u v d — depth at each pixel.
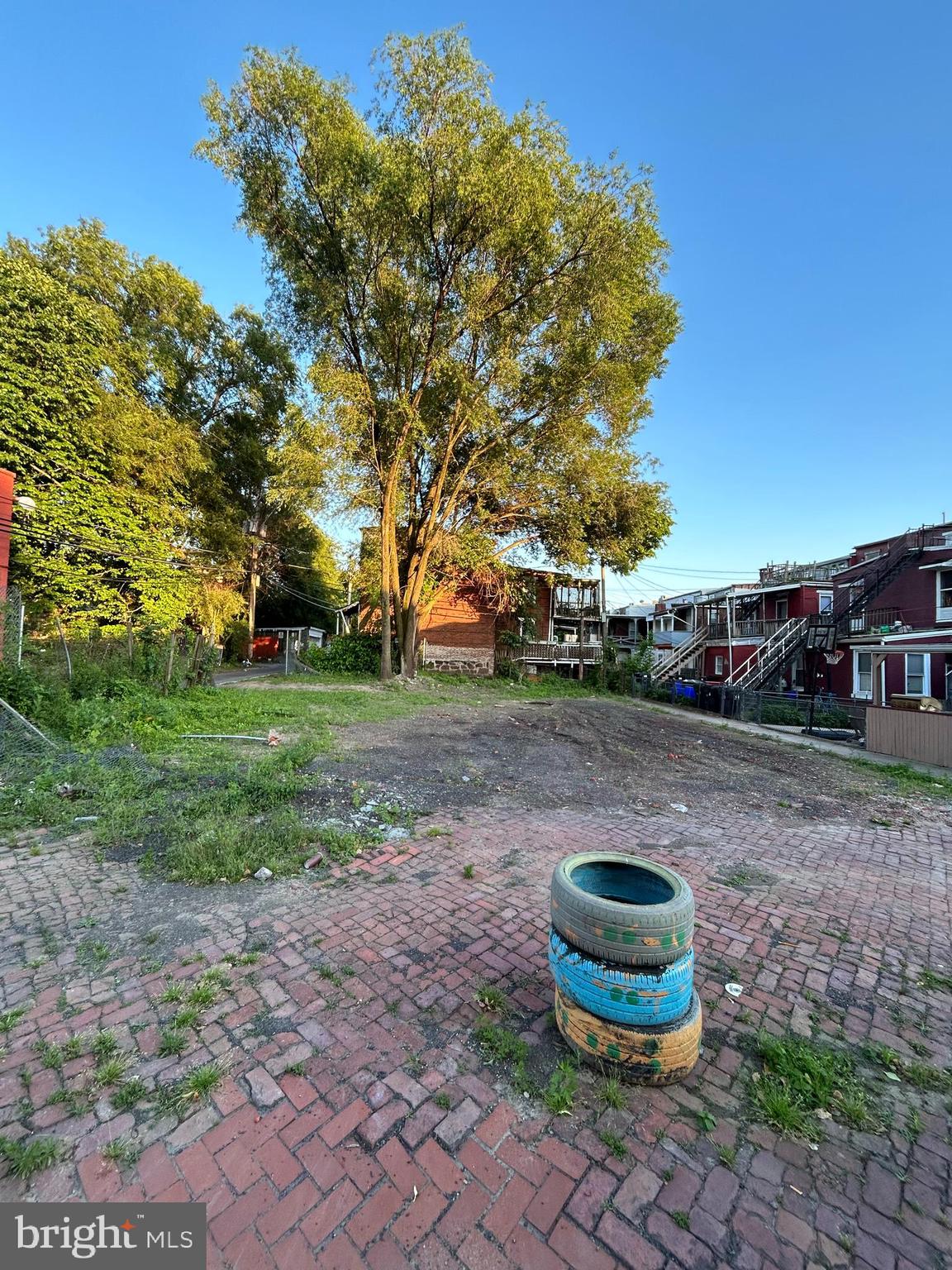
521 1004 2.42
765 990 2.61
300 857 3.85
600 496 18.23
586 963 2.03
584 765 7.82
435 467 17.81
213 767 5.91
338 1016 2.30
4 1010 2.25
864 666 18.00
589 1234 1.47
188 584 14.98
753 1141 1.78
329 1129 1.76
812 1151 1.75
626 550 21.16
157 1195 1.53
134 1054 2.04
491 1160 1.68
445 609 23.80
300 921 3.06
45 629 10.27
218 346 21.23
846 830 5.32
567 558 20.30
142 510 14.52
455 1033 2.23
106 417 13.16
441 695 16.20
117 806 4.57
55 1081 1.90
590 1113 1.86
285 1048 2.10
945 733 8.45
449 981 2.57
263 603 37.38
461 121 12.01
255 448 23.09
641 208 12.99
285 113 12.69
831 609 20.41
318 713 10.66
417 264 14.63
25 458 10.48
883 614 17.61
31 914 3.03
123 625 11.76
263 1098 1.87
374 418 15.60
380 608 21.08
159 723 7.97
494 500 19.02
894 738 9.40
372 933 2.96
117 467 13.98
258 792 5.06
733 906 3.50
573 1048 2.10
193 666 12.82
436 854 4.13
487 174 12.01
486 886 3.60
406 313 15.21
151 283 17.73
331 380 13.72
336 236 14.31
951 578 15.63
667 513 20.88
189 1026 2.20
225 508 22.81
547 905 3.37
